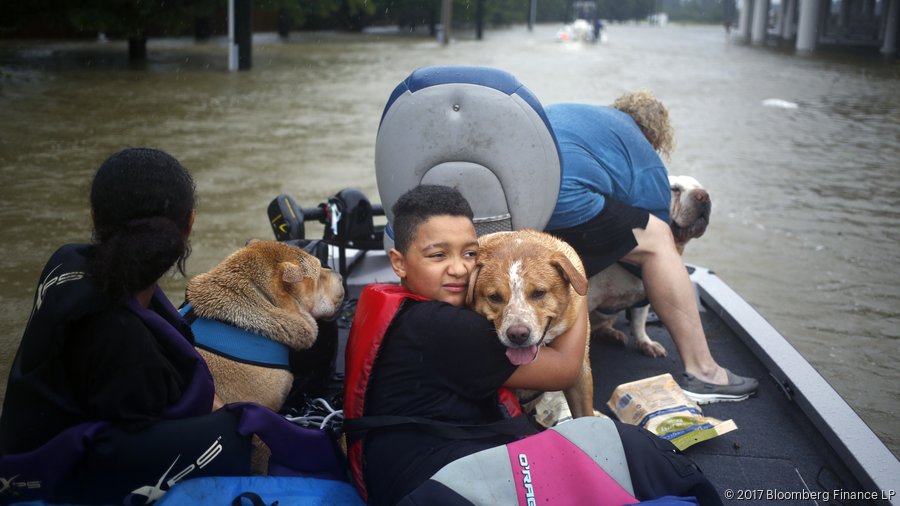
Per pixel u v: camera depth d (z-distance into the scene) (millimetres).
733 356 4516
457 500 2285
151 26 25547
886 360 6090
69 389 2389
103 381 2344
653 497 2420
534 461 2381
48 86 19672
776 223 9625
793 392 3834
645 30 70250
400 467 2482
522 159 3527
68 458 2342
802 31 41969
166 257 2359
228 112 16797
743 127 16641
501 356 2625
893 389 5625
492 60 30625
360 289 5262
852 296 7344
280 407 3164
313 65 26922
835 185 11672
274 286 3086
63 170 11148
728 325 4840
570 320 2910
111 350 2326
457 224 2777
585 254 3963
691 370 4043
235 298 3029
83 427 2357
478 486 2316
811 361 6055
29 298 6559
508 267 2789
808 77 27250
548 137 3570
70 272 2381
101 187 2455
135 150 2541
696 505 2355
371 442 2586
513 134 3490
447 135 3492
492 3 52375
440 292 2807
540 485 2352
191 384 2537
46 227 8477
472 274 2844
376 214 5312
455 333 2564
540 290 2762
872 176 12336
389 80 23094
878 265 8195
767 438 3672
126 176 2451
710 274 5496
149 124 15086
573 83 23281
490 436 2547
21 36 31281
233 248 7926
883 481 3045
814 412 3582
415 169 3564
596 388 4137
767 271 7961
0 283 6859
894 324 6723
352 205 4977
